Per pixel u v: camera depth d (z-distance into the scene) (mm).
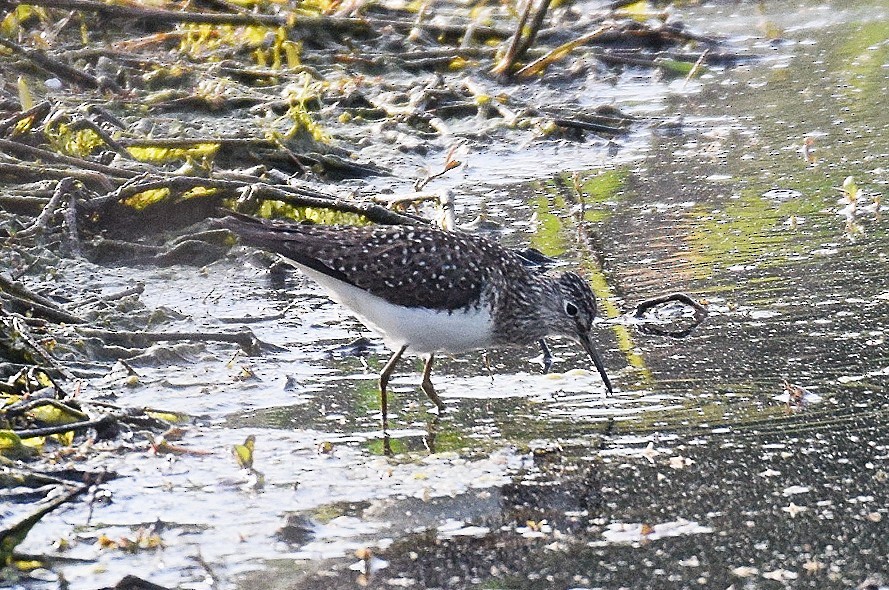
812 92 21891
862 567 8172
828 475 9484
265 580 8117
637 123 20625
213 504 9188
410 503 9242
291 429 10648
